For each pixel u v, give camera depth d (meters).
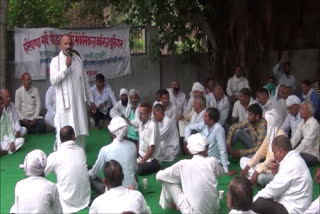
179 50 12.41
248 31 11.32
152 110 7.67
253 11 11.37
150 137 6.86
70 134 5.72
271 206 4.76
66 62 6.90
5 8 9.76
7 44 10.74
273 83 10.27
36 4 12.05
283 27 12.04
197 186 5.10
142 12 10.56
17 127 8.38
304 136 6.91
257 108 6.83
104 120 9.89
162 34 11.57
